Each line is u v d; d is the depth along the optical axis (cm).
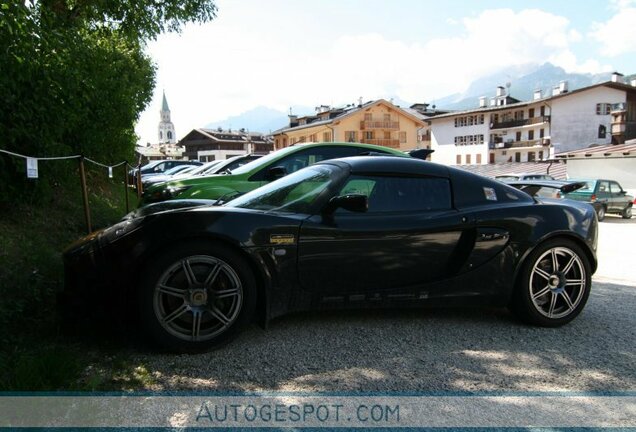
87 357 290
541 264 370
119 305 299
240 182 615
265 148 10731
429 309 406
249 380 272
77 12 753
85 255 309
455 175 372
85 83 642
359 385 270
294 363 295
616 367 299
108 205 973
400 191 357
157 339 294
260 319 325
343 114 6988
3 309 316
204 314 306
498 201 373
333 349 318
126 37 959
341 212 340
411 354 313
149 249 293
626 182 2861
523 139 6391
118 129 1192
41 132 561
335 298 334
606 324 382
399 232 339
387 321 375
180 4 908
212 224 303
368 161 364
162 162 2561
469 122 6944
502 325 372
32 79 523
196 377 273
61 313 313
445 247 349
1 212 596
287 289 322
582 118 5866
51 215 691
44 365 249
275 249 315
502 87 8038
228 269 306
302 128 7281
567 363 304
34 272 408
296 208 340
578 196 1784
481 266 357
